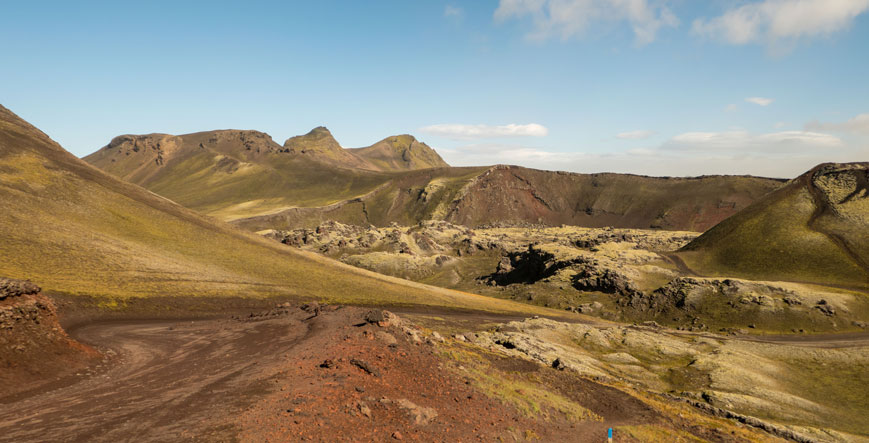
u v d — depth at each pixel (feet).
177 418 69.62
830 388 261.03
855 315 423.23
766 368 284.20
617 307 526.57
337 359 104.88
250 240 480.23
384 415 79.92
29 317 102.37
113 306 211.61
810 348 327.47
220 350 129.18
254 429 66.59
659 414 141.59
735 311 452.76
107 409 73.77
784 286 476.13
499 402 106.01
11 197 305.53
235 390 84.48
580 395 139.23
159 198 508.94
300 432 67.41
